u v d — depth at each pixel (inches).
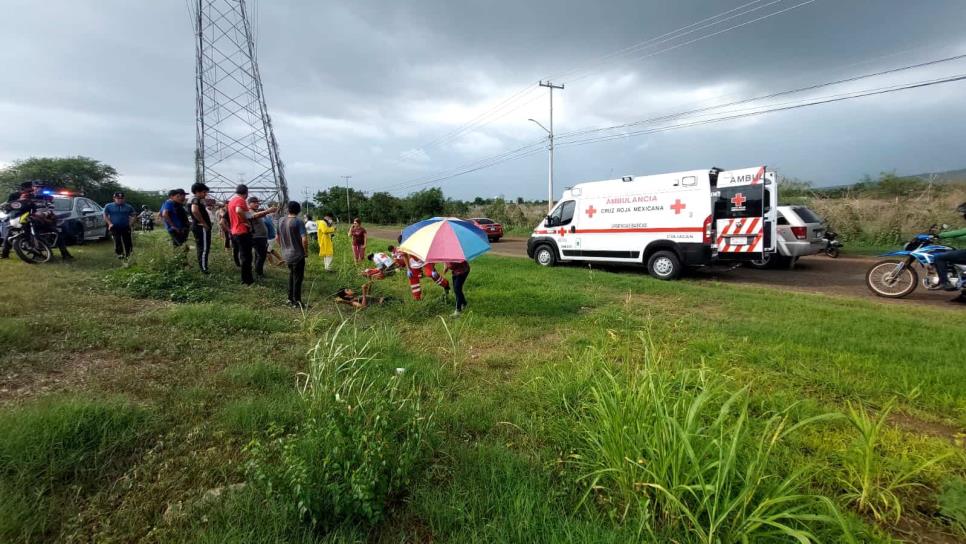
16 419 107.0
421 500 94.5
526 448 119.3
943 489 99.8
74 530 84.0
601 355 160.6
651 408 101.3
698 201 421.4
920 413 138.6
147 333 197.9
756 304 296.4
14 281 279.6
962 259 292.7
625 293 349.4
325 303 297.1
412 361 179.2
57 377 148.4
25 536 81.0
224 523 85.3
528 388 157.0
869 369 170.9
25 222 351.3
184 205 348.8
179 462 106.0
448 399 148.4
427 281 398.9
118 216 389.7
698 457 85.7
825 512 88.7
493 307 291.1
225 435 118.6
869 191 794.8
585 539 81.0
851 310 277.7
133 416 119.3
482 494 97.0
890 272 340.5
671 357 189.8
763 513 83.5
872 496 98.9
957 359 180.7
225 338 203.0
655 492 88.7
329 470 87.5
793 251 490.0
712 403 131.2
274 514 85.1
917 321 245.8
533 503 91.5
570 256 522.3
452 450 114.6
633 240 463.8
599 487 95.2
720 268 505.7
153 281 287.1
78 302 243.3
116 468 103.1
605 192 486.6
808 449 118.3
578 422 122.7
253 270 396.2
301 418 123.7
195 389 142.6
